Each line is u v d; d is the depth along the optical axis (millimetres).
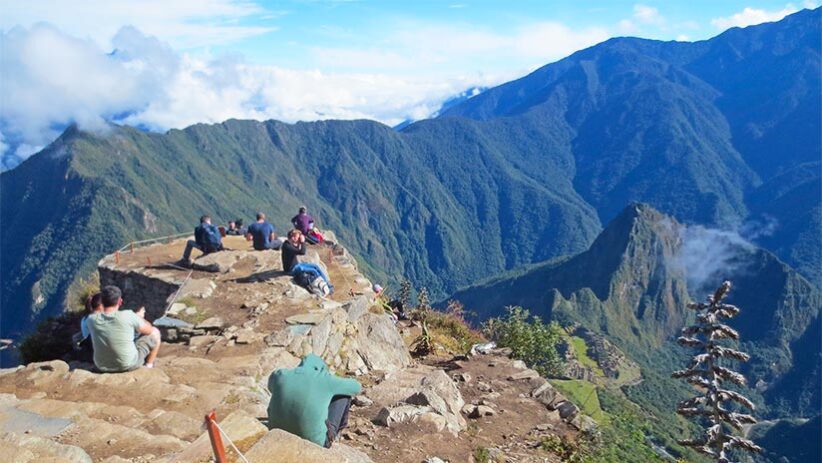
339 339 15219
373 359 15711
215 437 5105
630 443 11539
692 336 19406
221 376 10688
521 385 14219
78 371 9711
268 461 5191
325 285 17766
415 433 9781
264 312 15047
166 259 23172
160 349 13273
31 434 7078
